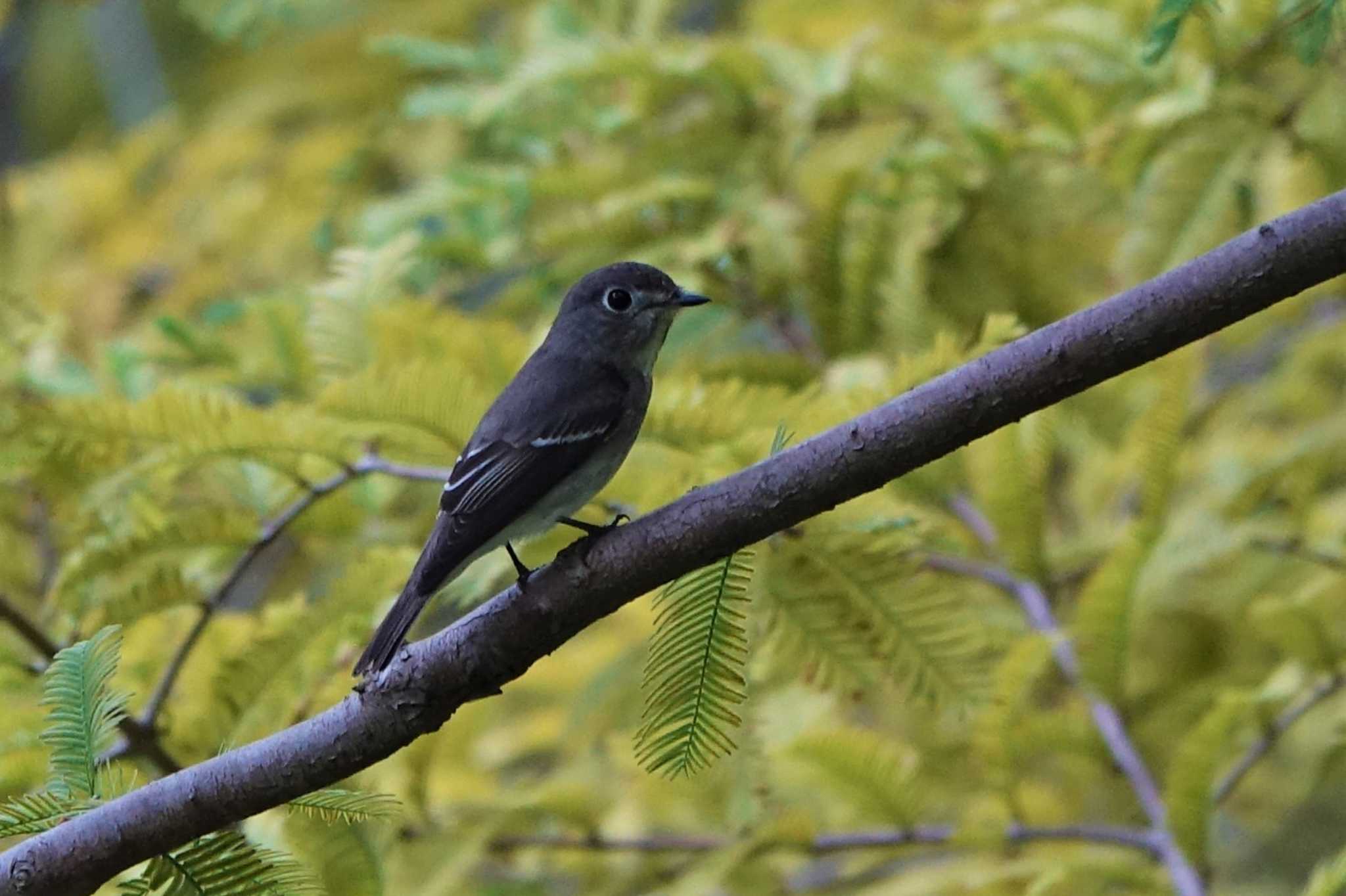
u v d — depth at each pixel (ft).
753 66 38.70
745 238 37.47
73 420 27.32
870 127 40.34
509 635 22.18
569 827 33.24
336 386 26.68
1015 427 30.78
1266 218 35.09
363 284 33.53
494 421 28.07
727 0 58.03
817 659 25.94
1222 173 33.06
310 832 26.66
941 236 39.32
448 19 56.18
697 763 21.89
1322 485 40.32
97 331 48.08
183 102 62.13
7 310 36.19
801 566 25.39
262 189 53.16
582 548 22.18
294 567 43.14
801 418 26.58
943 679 25.48
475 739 37.01
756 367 35.94
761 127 40.29
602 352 31.17
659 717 21.88
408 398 27.07
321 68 55.93
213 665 31.73
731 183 39.40
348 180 51.06
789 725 31.07
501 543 27.76
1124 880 29.35
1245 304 20.42
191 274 51.55
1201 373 37.99
